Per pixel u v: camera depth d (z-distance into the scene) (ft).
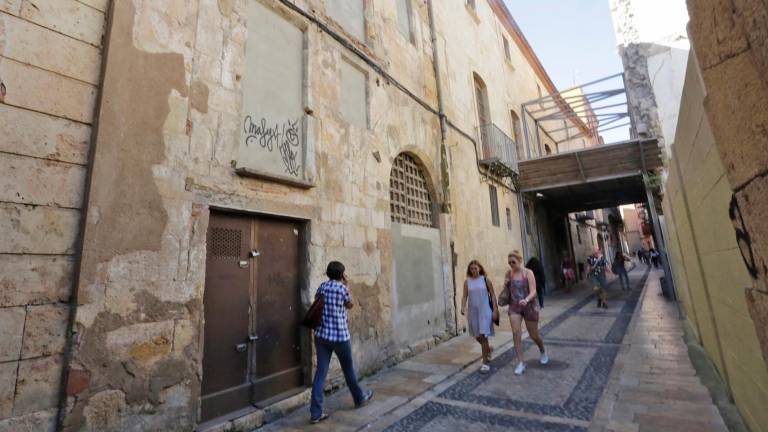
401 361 20.81
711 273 12.31
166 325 11.05
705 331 16.66
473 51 41.96
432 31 32.55
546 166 45.01
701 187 10.59
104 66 10.52
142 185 10.95
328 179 17.98
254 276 14.49
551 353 20.77
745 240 6.33
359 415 13.56
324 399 15.35
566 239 67.51
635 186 47.50
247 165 14.30
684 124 11.16
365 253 19.60
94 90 10.43
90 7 10.61
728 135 4.97
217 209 13.30
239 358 13.50
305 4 18.29
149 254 10.89
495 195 40.45
